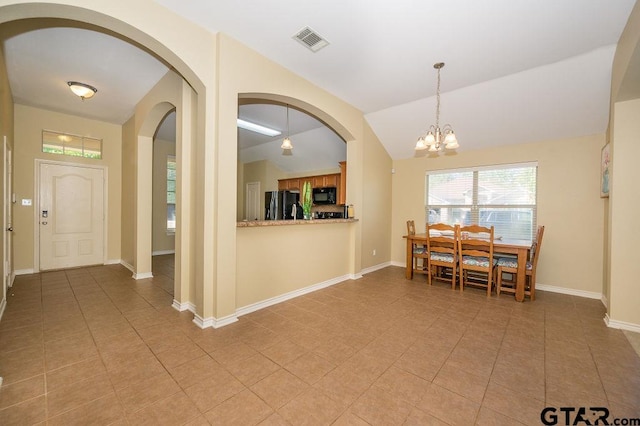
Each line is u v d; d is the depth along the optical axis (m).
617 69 2.62
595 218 3.64
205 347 2.23
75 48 2.88
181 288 3.00
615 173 2.70
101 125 5.16
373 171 5.02
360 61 3.04
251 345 2.28
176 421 1.46
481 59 2.98
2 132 2.93
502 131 4.13
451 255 4.11
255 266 3.06
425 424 1.46
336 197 6.63
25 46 2.84
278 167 8.14
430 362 2.06
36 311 2.92
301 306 3.20
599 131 3.60
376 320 2.81
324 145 6.28
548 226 3.98
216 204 2.60
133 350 2.17
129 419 1.47
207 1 2.19
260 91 2.92
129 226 4.93
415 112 4.32
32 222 4.50
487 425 1.45
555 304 3.34
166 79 3.38
